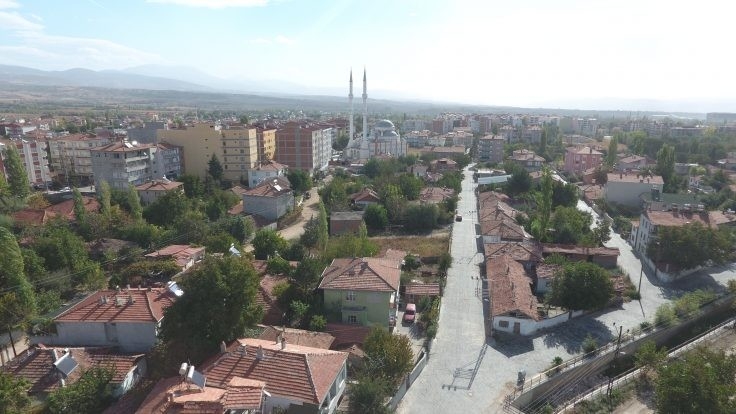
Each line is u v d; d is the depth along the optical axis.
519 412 41.81
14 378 38.31
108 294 50.22
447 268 74.81
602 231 88.00
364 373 40.66
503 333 55.47
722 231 76.25
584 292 57.72
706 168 158.88
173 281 53.50
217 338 41.25
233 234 87.94
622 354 52.75
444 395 43.78
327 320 54.16
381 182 129.00
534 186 128.62
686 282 72.31
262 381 35.19
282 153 169.88
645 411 44.12
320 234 76.12
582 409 44.09
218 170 138.50
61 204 98.81
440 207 108.12
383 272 57.16
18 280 51.66
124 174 119.62
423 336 54.41
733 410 35.94
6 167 102.94
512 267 68.50
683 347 55.94
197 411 28.48
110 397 38.62
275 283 59.56
